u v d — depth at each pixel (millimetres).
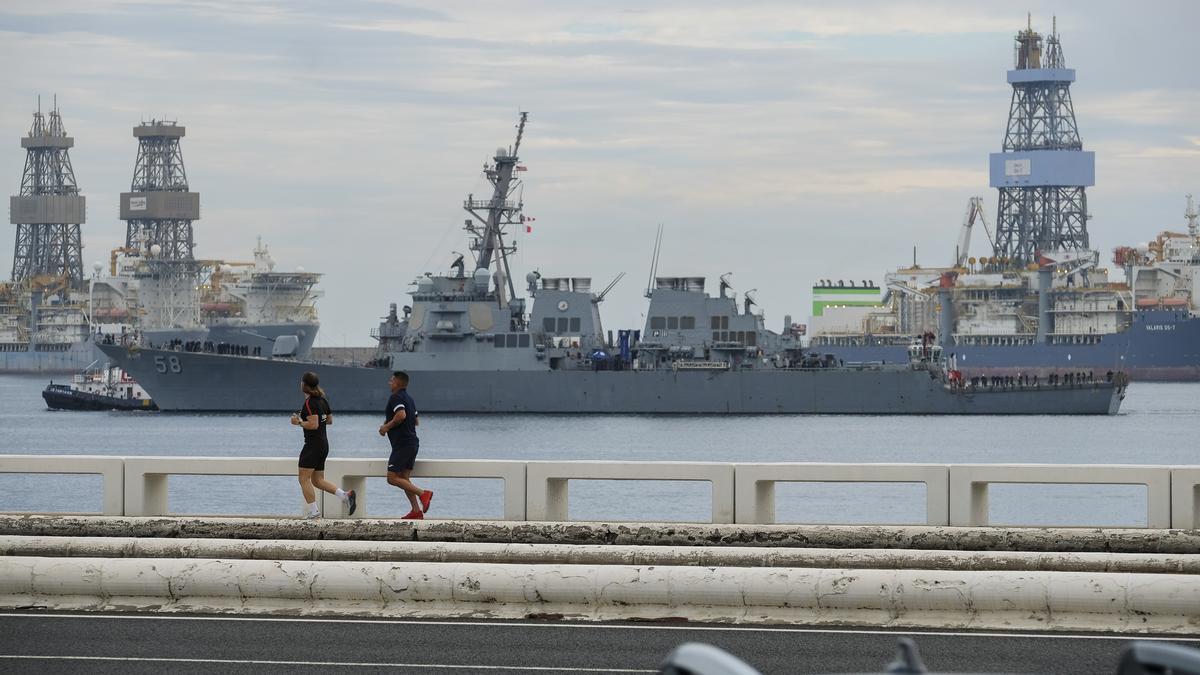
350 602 48719
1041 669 40281
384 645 43500
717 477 61375
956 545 56875
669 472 61719
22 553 54312
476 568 48438
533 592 48000
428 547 53875
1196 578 45812
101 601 49438
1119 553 52531
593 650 42719
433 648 43062
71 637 44625
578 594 47719
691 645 20953
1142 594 45719
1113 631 45406
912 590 46656
